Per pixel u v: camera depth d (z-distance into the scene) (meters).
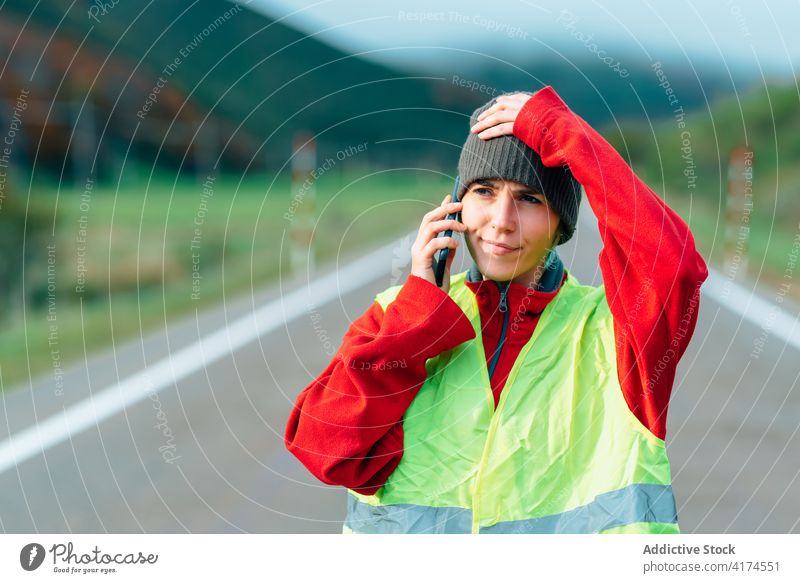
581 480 2.50
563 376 2.59
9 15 35.56
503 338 2.71
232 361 9.41
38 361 9.77
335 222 16.42
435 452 2.62
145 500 5.61
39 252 13.46
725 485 5.96
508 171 2.51
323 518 5.38
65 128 26.61
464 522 2.56
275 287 14.20
